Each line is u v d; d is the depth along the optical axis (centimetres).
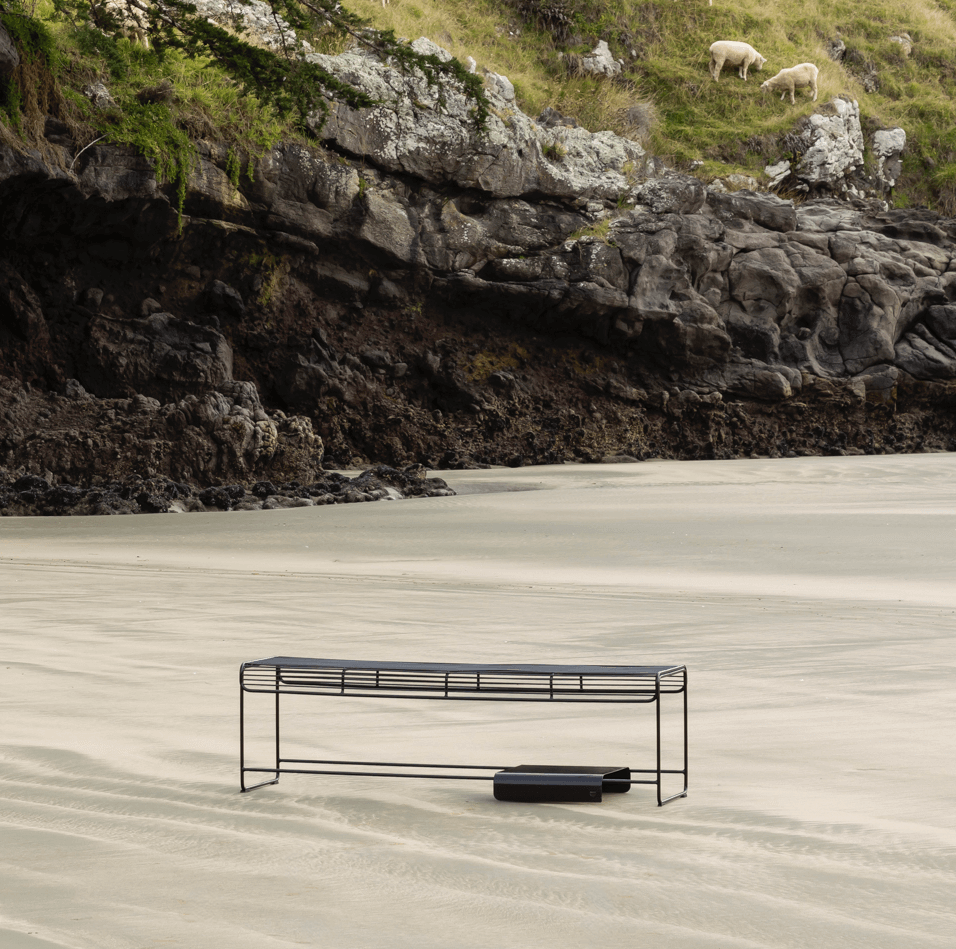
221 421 2647
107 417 2727
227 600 942
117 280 3400
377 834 349
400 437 3741
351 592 998
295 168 3547
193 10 2978
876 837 333
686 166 4797
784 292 4209
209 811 376
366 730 498
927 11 6234
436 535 1623
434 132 3769
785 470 3209
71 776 421
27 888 300
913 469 3203
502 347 3994
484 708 540
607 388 4047
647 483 2855
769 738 468
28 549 1476
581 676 399
